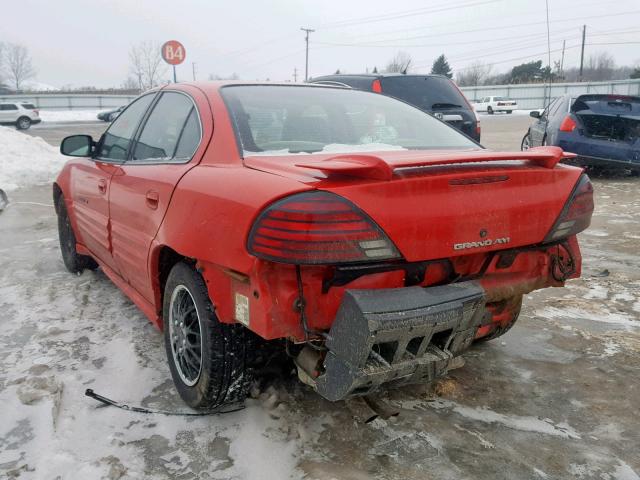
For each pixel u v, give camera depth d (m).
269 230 2.10
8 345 3.55
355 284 2.23
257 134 2.83
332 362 2.18
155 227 2.95
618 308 4.21
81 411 2.79
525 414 2.82
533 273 2.79
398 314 2.09
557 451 2.53
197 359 2.73
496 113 48.16
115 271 4.01
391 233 2.15
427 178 2.25
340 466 2.40
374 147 2.96
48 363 3.29
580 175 2.79
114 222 3.62
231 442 2.56
